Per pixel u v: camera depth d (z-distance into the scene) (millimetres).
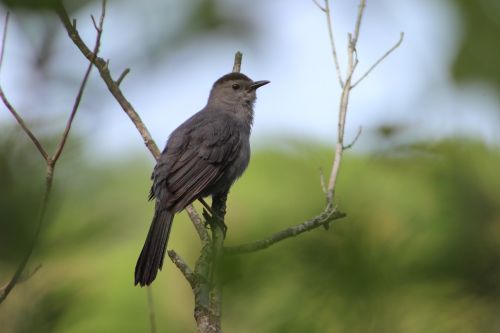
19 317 5910
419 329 3721
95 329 6266
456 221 3848
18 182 5562
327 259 3953
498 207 3908
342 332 3781
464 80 4363
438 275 3744
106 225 6977
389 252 3883
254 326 3949
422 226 3922
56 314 6031
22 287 5984
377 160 5195
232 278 4070
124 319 8523
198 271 7234
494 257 3705
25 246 5145
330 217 4598
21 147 5887
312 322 3818
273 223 5117
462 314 3695
